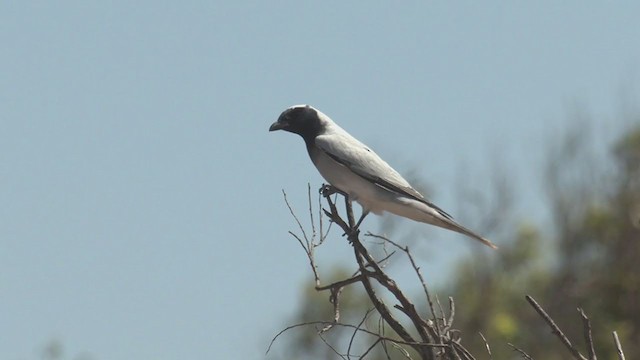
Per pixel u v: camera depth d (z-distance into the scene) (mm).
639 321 17859
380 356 13930
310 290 14516
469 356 8242
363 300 14531
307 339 14305
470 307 15914
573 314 17547
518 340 16281
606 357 17344
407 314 8617
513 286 16812
